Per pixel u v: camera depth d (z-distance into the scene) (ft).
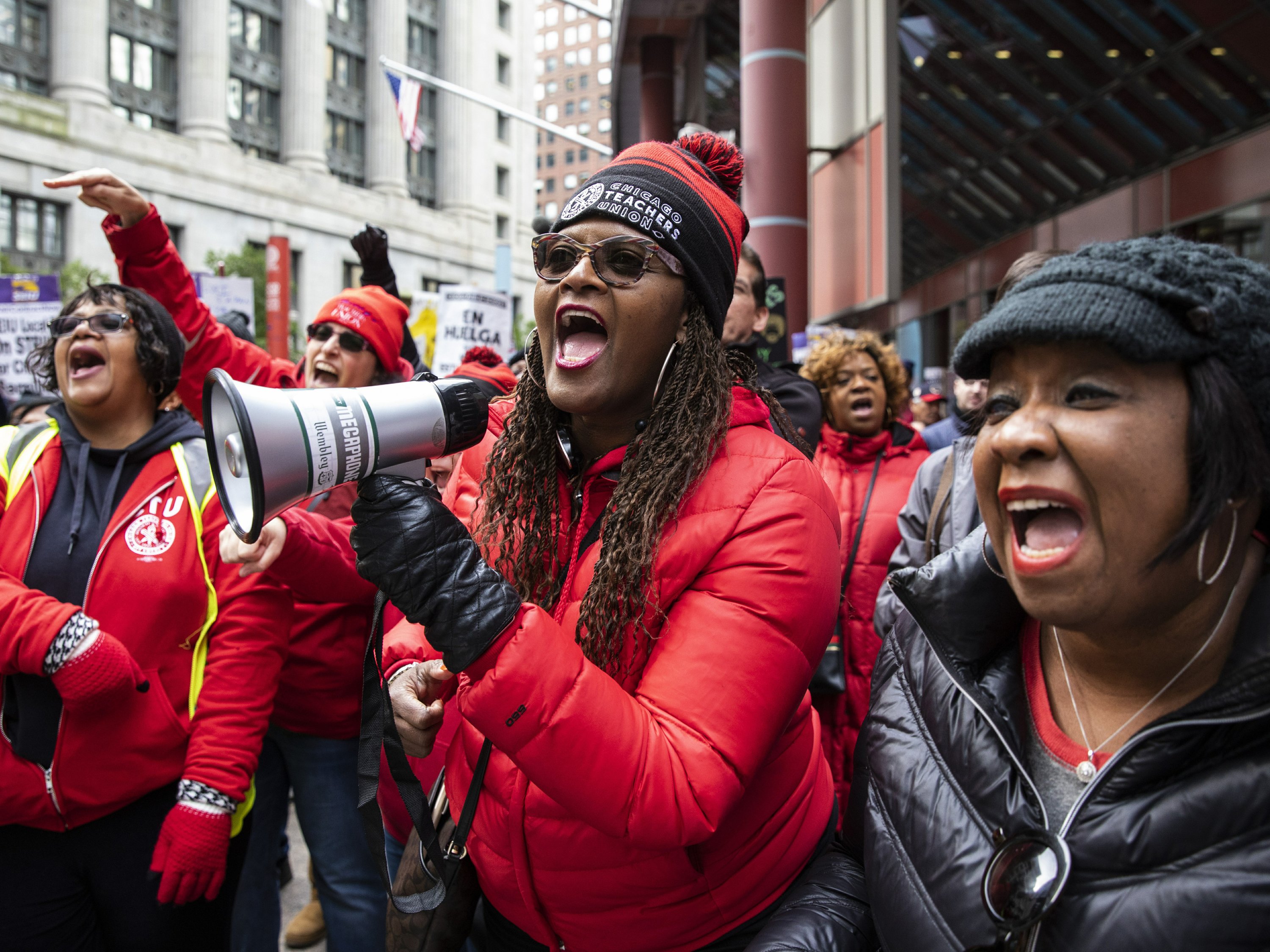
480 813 4.14
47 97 115.24
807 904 3.83
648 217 3.72
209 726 6.31
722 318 4.06
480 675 3.31
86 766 6.08
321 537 6.84
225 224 130.11
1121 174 36.09
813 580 3.63
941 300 51.49
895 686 3.83
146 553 6.35
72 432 6.75
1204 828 2.59
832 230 30.42
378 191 151.12
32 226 111.34
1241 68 27.66
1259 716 2.55
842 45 29.37
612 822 3.26
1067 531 2.53
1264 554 2.76
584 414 3.91
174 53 128.67
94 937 6.54
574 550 4.07
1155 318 2.35
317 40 140.67
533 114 183.83
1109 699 2.94
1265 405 2.41
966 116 38.32
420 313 21.59
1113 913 2.64
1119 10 28.25
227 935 6.84
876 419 10.55
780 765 4.17
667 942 4.02
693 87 46.16
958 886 3.08
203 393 3.29
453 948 4.65
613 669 3.73
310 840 7.83
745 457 3.80
